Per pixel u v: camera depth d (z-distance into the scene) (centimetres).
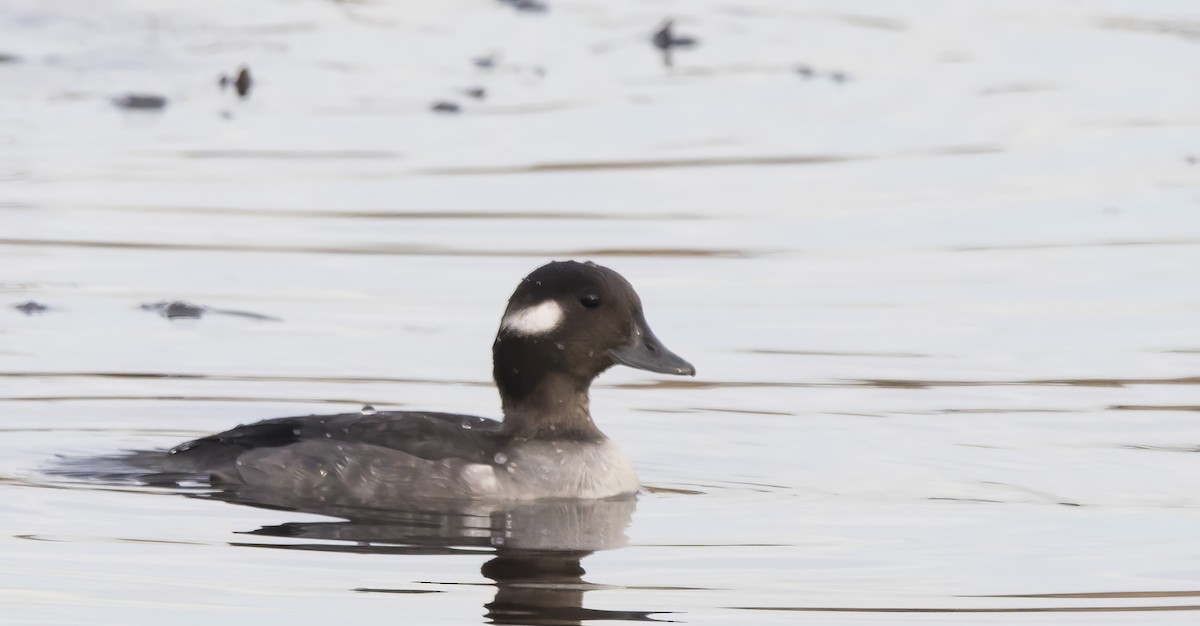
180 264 1808
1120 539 1095
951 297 1725
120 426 1334
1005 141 2447
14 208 2016
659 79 2900
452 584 986
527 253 1867
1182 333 1608
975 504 1174
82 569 999
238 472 1192
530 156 2347
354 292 1723
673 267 1825
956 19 3431
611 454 1227
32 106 2598
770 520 1136
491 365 1514
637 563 1038
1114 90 2800
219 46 3028
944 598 978
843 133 2505
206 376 1467
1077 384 1467
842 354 1549
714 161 2322
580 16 3416
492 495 1184
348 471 1182
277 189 2139
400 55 3048
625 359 1249
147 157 2308
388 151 2369
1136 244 1917
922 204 2095
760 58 3069
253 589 969
